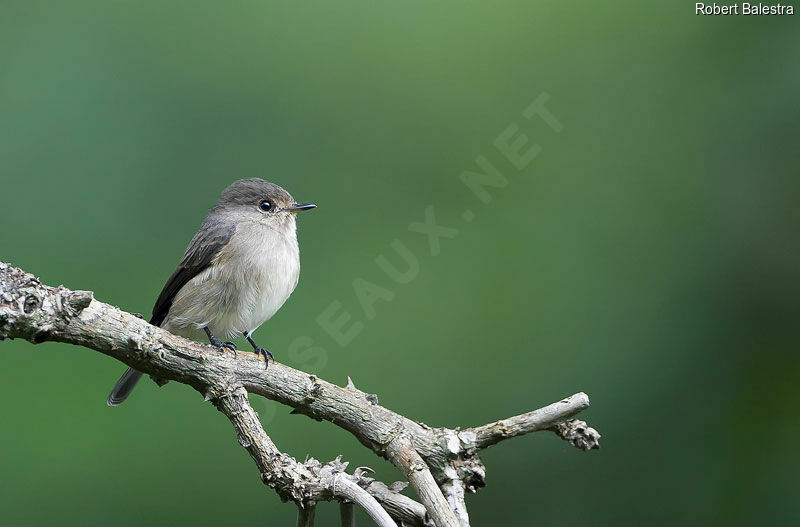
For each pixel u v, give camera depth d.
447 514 4.08
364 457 9.62
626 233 10.70
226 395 4.60
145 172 9.99
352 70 11.35
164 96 10.40
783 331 9.97
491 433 4.43
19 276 4.48
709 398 9.74
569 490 9.34
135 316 4.67
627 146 11.14
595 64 11.59
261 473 4.34
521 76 11.59
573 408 4.28
